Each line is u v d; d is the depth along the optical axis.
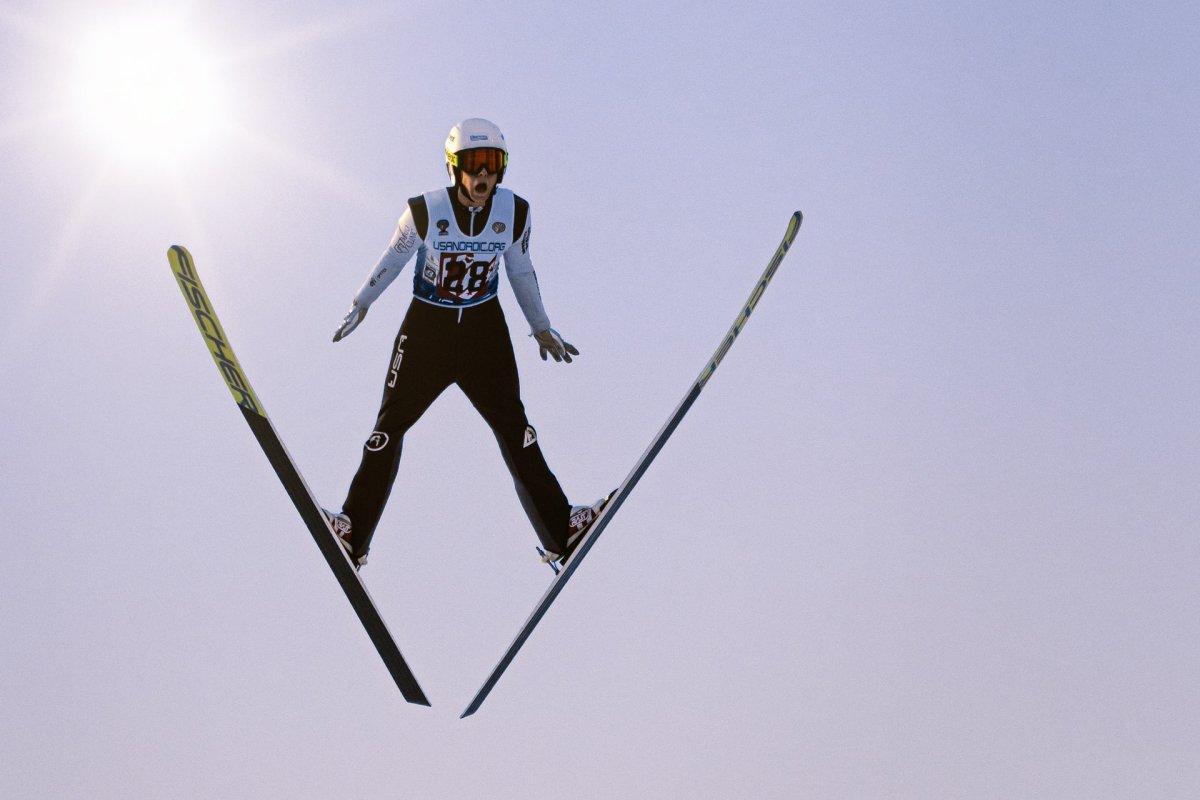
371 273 21.69
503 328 22.38
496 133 20.50
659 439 23.28
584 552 22.97
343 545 21.64
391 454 22.14
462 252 21.20
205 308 19.31
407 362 21.98
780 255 25.80
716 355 24.44
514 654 22.64
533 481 22.75
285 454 20.22
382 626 21.56
